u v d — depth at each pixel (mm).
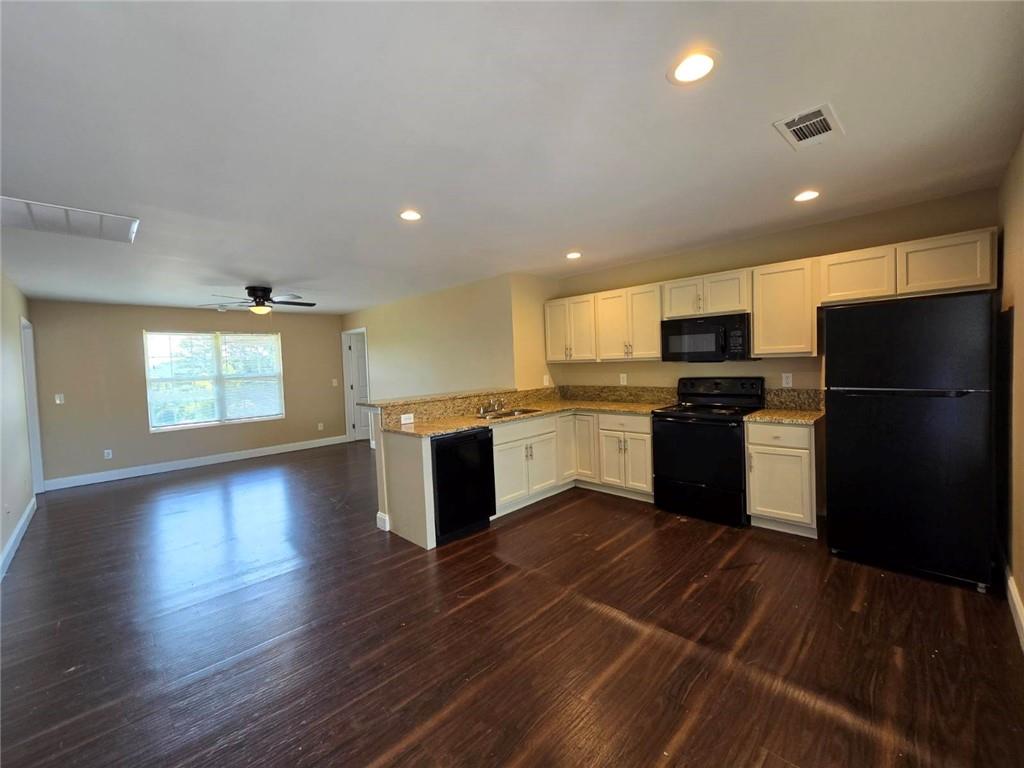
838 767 1460
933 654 1962
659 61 1502
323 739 1657
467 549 3281
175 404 6414
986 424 2402
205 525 4000
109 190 2340
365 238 3391
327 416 7883
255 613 2529
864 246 3232
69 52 1331
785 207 3033
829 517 2889
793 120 1916
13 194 2354
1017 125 1996
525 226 3232
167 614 2545
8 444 3650
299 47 1362
